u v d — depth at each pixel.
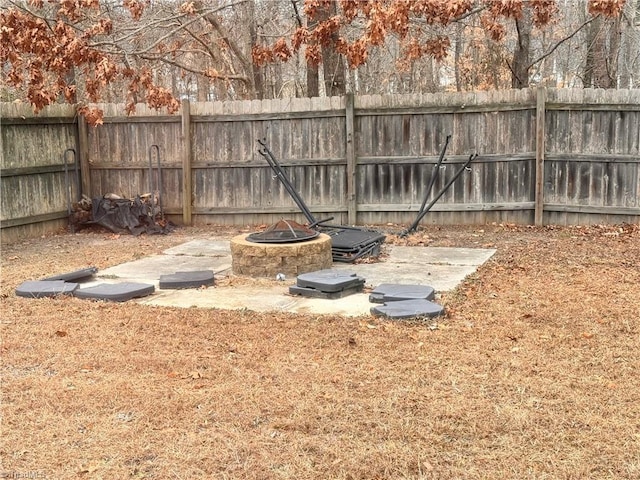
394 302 5.73
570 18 19.19
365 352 4.60
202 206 11.05
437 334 4.96
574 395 3.81
